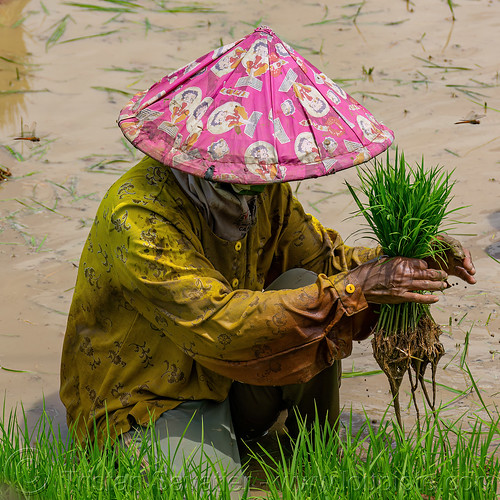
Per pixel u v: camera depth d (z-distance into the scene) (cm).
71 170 1059
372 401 699
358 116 554
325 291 551
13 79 1291
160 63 1339
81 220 961
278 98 536
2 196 1004
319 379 613
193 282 552
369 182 596
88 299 595
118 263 562
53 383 730
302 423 634
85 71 1318
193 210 574
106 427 600
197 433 590
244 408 632
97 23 1494
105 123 1170
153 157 537
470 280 606
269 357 561
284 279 641
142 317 589
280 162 522
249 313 547
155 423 589
